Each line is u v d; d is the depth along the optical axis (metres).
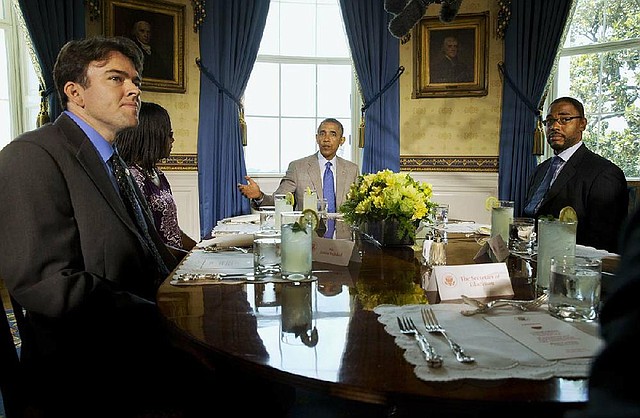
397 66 4.50
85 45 1.44
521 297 1.08
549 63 4.12
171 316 0.95
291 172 3.45
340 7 4.44
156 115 2.00
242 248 1.72
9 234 1.17
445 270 1.08
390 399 0.62
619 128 4.04
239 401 1.22
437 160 4.54
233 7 4.34
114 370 1.24
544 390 0.62
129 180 1.56
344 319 0.92
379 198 1.73
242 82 4.42
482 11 4.36
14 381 1.04
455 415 0.82
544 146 4.34
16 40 4.16
